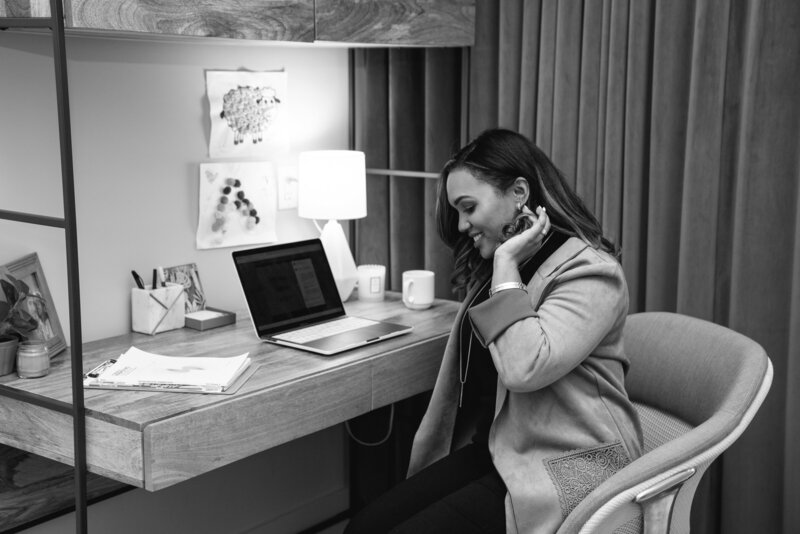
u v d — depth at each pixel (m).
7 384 2.09
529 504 1.80
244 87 2.76
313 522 3.15
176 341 2.46
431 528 1.83
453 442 2.27
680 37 2.46
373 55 3.06
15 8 1.89
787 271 2.37
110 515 2.54
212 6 2.11
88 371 2.18
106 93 2.42
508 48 2.79
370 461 3.19
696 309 2.49
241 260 2.47
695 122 2.43
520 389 1.79
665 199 2.53
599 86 2.62
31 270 2.28
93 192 2.42
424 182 3.09
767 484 2.44
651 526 1.72
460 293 3.04
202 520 2.79
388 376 2.39
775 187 2.35
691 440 1.67
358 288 2.95
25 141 2.27
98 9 1.87
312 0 2.35
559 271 1.87
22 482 2.31
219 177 2.73
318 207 2.80
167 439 1.87
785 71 2.31
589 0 2.60
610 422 1.85
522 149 1.93
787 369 2.39
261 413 2.06
